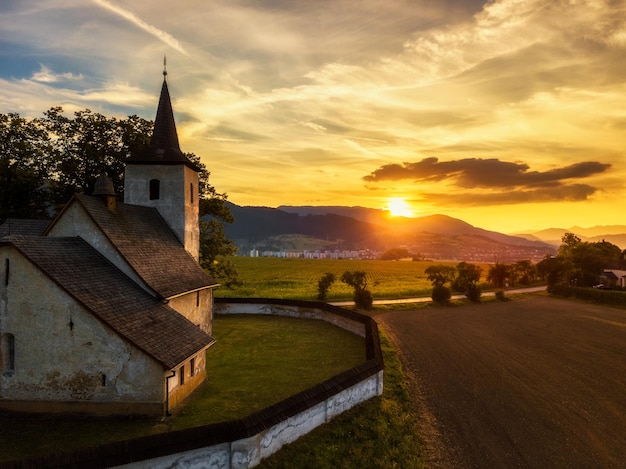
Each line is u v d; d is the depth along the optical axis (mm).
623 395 22031
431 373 25203
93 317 17719
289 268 107875
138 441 11797
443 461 15227
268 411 14375
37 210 39938
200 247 43625
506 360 28250
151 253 24609
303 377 23781
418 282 84000
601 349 31578
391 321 42375
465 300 58500
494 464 15086
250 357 28047
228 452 13023
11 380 17906
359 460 14906
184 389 20328
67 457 11000
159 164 29656
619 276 82250
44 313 17781
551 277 71375
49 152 38281
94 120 39938
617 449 16312
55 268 18219
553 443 16719
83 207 22078
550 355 29672
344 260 143000
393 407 19484
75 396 17797
